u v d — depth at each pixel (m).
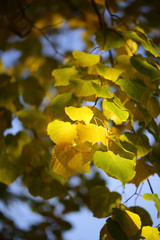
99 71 1.13
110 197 1.20
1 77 1.28
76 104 1.12
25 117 1.27
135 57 1.16
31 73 1.38
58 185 1.32
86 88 1.10
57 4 1.51
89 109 1.08
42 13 1.51
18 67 1.40
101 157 1.07
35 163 1.33
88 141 1.07
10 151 1.31
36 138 1.34
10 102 1.26
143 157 1.22
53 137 1.06
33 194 1.32
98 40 1.18
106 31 1.19
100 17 1.31
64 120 1.12
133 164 1.08
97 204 1.20
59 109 1.12
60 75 1.14
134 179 1.20
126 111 1.12
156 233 1.14
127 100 1.19
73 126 1.07
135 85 1.14
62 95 1.14
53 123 1.08
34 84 1.30
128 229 1.13
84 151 1.07
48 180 1.32
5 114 1.27
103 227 1.16
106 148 1.09
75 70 1.15
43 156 1.33
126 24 1.30
